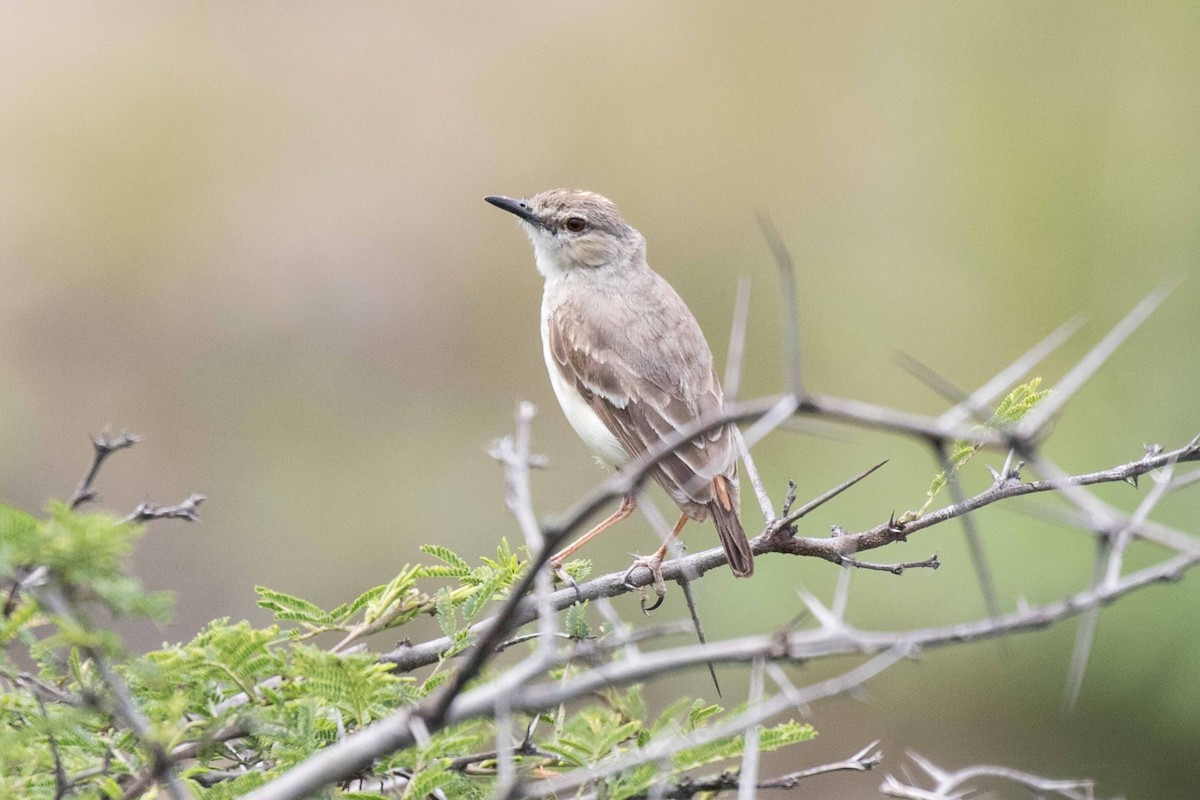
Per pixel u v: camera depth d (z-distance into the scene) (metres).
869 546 5.74
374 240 18.80
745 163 19.70
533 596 5.44
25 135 18.88
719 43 20.27
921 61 19.23
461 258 18.84
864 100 19.50
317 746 4.44
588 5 20.52
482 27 20.52
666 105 20.11
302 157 19.44
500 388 18.08
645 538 13.84
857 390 17.05
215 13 20.11
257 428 16.95
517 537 15.53
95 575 3.65
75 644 3.79
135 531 3.79
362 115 19.78
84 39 19.66
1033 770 11.30
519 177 19.66
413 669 5.26
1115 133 17.58
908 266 17.78
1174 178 16.78
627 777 4.62
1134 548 11.17
